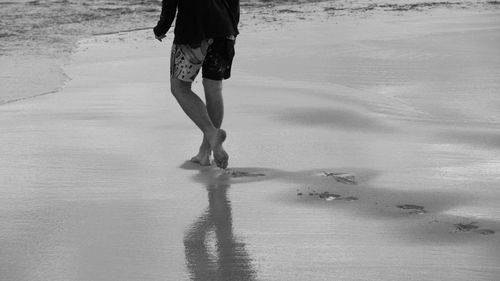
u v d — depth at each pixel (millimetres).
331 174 5348
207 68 5566
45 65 10359
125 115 7305
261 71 9836
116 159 5762
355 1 18891
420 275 3605
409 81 9055
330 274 3623
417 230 4223
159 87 8766
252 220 4402
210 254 3881
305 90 8516
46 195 4883
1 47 12094
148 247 3977
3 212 4535
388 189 4996
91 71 9969
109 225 4316
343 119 7133
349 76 9406
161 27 5496
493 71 9539
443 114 7418
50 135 6504
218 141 5301
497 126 6914
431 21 14578
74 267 3707
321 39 12602
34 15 16250
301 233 4180
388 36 12664
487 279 3557
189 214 4512
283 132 6602
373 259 3801
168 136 6480
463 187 5051
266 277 3596
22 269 3684
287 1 19234
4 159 5746
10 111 7512
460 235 4141
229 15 5523
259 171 5438
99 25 15023
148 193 4930
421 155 5879
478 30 13078
